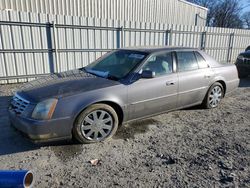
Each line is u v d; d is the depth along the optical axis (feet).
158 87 13.32
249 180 8.93
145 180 8.84
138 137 12.59
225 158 10.51
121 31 30.66
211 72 16.58
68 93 10.80
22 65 25.29
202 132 13.43
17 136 12.33
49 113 10.16
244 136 12.98
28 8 30.68
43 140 10.29
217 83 17.33
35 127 9.96
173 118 15.60
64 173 9.20
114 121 12.11
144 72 12.60
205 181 8.82
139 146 11.57
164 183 8.68
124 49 15.17
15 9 29.76
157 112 13.88
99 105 11.45
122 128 13.70
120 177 9.00
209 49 42.75
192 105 16.08
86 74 13.43
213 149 11.36
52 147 11.20
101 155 10.62
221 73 17.33
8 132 12.82
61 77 12.91
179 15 49.78
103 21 28.86
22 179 5.41
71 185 8.47
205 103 17.10
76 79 12.37
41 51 25.88
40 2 31.48
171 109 14.67
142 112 13.05
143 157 10.52
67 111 10.51
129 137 12.56
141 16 43.37
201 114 16.49
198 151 11.13
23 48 24.82
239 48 48.29
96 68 14.51
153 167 9.72
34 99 10.38
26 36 24.67
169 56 14.39
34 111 10.12
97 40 29.17
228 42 45.55
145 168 9.64
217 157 10.59
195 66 15.75
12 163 9.84
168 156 10.62
